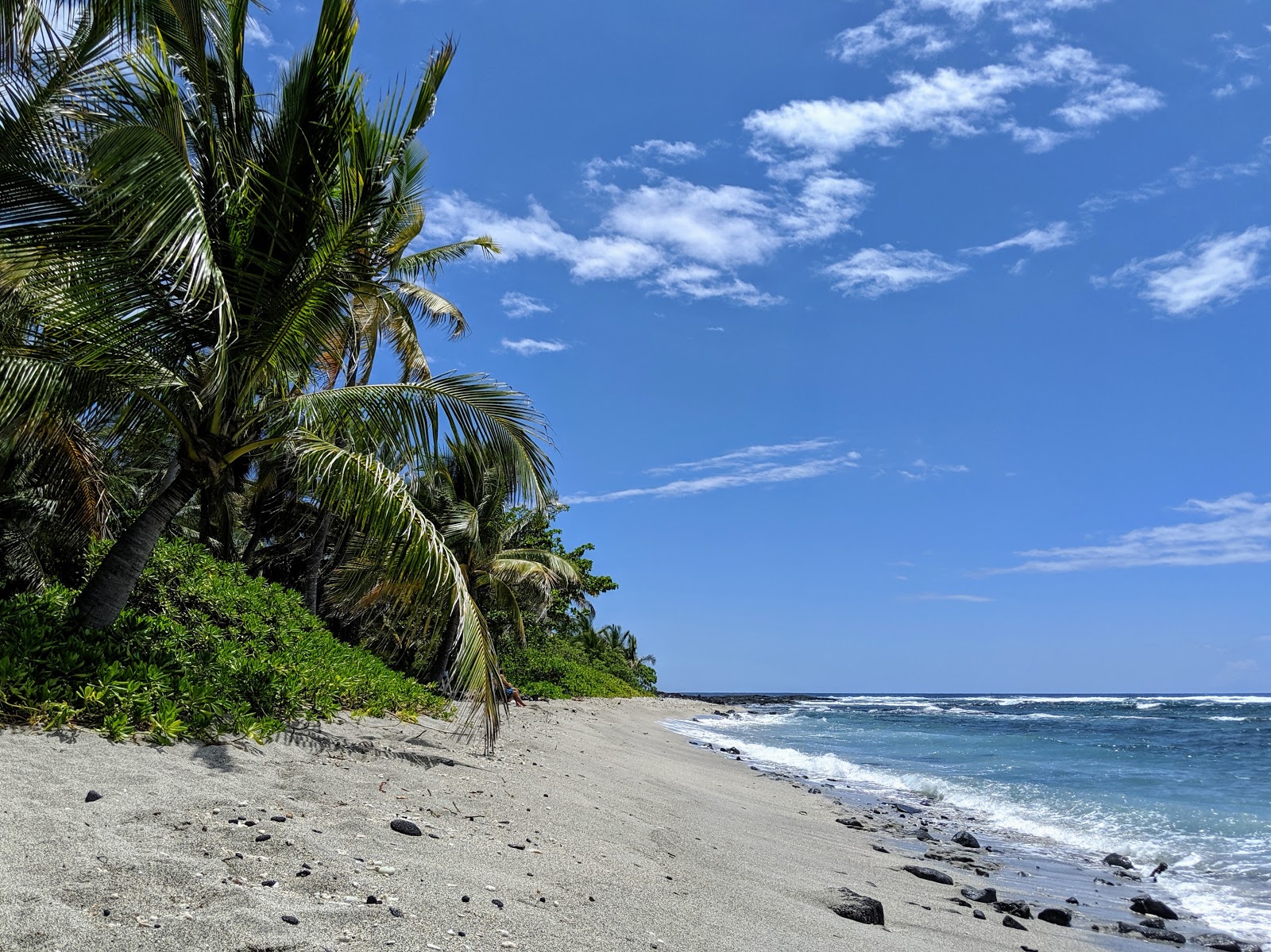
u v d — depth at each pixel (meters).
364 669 12.11
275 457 8.81
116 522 12.30
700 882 5.80
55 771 4.85
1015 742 29.69
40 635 6.65
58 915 3.14
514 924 4.03
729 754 21.92
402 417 8.48
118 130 6.79
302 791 5.73
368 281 8.77
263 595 12.92
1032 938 6.27
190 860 3.98
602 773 11.34
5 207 7.30
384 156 8.11
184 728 6.25
